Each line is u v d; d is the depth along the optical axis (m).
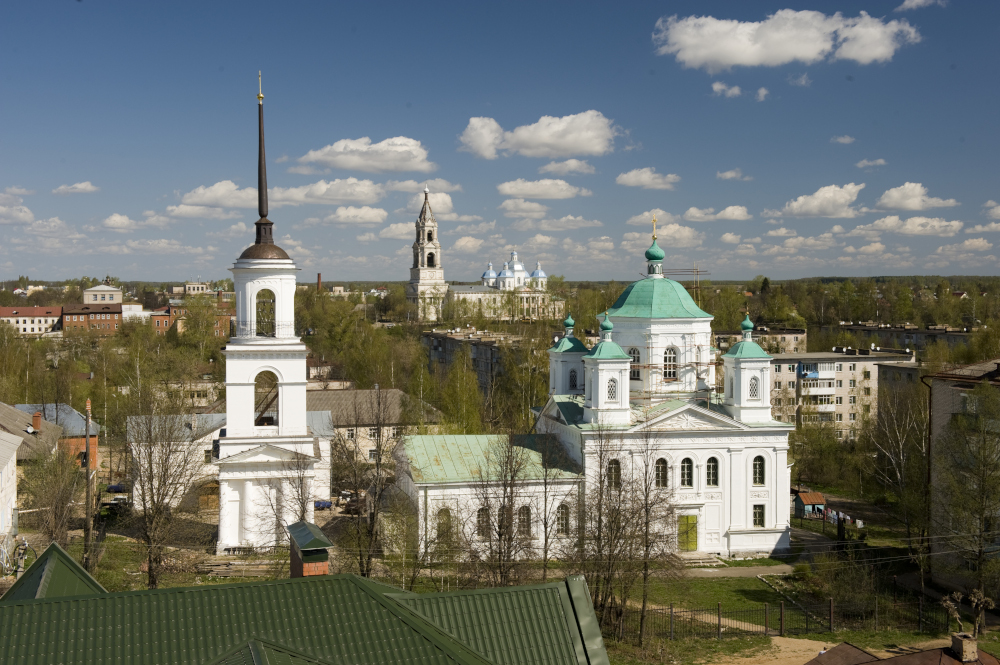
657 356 66.94
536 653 20.94
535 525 60.25
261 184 60.03
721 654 44.50
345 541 57.12
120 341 157.25
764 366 63.69
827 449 92.75
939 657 29.81
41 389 108.44
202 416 78.31
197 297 163.50
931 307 192.50
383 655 19.00
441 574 53.78
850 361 115.56
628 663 43.34
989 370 57.81
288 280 59.88
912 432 83.81
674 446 61.78
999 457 49.50
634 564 49.09
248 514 58.41
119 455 91.12
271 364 59.31
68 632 18.59
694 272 75.38
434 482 58.47
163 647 18.55
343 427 81.50
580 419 63.56
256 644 18.08
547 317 197.38
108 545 58.97
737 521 62.59
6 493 59.31
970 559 50.25
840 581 53.19
